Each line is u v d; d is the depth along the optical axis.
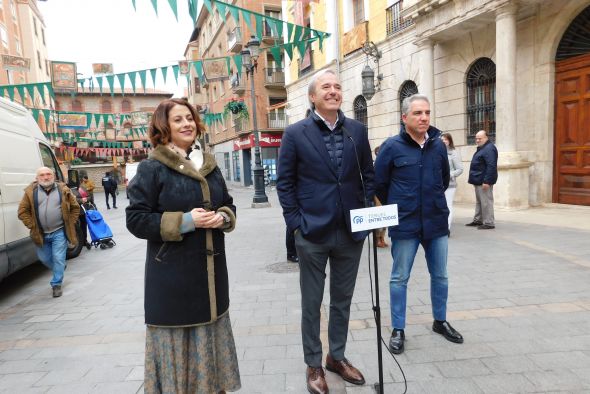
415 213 2.90
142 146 33.19
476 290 4.05
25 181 5.79
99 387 2.68
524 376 2.48
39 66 33.72
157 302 1.89
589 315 3.31
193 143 2.09
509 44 8.44
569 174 8.62
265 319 3.71
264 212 12.34
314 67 18.05
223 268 2.07
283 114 27.44
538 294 3.85
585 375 2.46
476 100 10.52
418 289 4.23
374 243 2.33
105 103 45.78
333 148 2.43
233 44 26.47
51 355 3.20
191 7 4.81
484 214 7.04
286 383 2.58
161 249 1.89
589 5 7.98
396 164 2.93
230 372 2.09
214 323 2.04
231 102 24.53
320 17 17.17
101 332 3.64
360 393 2.42
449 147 6.50
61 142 28.16
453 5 9.60
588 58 8.09
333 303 2.58
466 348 2.88
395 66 13.09
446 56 11.11
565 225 6.87
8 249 5.02
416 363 2.71
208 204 1.97
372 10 14.00
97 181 47.38
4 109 5.61
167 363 1.91
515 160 8.53
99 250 8.07
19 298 4.95
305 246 2.43
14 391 2.67
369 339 3.14
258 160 14.02
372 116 14.45
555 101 8.77
